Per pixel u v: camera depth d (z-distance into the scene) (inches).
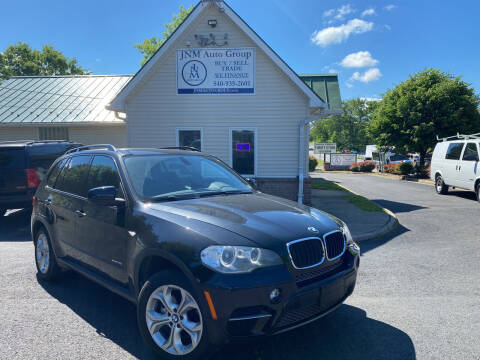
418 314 155.0
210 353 108.8
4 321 146.9
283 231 116.4
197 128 458.3
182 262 109.1
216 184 165.9
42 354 122.3
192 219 119.5
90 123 572.7
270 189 455.5
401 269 218.4
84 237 157.0
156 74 458.0
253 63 448.1
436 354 123.1
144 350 125.6
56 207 178.7
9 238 297.3
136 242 126.3
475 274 209.6
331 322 146.8
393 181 882.8
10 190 327.3
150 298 118.7
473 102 920.9
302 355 122.0
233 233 111.0
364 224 335.0
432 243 283.1
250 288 102.3
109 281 143.7
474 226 345.4
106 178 156.2
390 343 130.4
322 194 563.5
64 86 714.2
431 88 933.2
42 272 193.2
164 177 155.2
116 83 726.5
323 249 120.6
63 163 194.4
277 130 451.5
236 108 454.0
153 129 462.6
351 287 130.2
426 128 906.1
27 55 1604.3
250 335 103.5
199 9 439.2
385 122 989.8
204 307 104.0
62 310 157.8
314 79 581.3
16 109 622.2
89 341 131.3
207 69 452.4
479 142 494.9
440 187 598.9
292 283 108.0
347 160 1456.7
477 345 129.2
